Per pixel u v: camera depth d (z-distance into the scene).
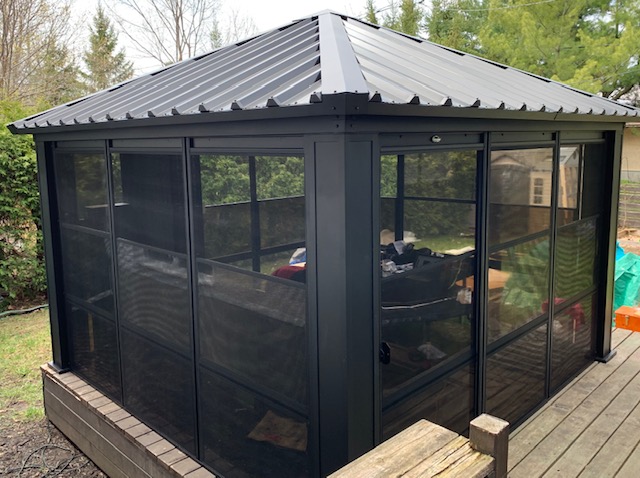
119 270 3.41
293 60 2.73
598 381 3.84
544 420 3.31
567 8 12.02
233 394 2.68
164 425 3.24
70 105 4.29
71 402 3.97
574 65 12.12
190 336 2.90
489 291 2.88
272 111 1.92
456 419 2.76
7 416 4.57
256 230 2.38
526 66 12.28
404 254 2.36
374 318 2.09
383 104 1.81
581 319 3.93
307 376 2.25
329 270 2.02
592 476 2.75
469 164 2.65
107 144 3.29
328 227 2.00
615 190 3.99
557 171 3.31
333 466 2.15
